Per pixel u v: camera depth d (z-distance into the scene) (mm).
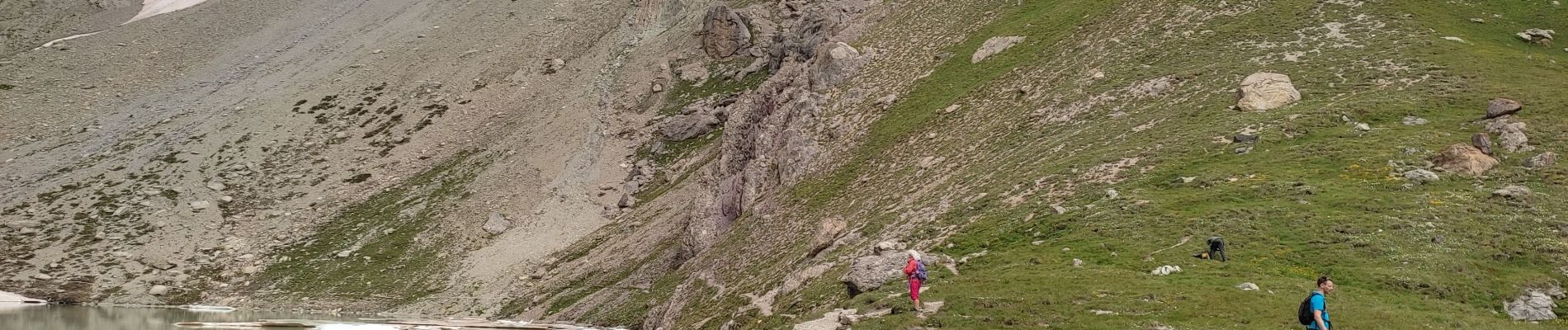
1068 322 35531
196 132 131500
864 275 46656
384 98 140125
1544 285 38969
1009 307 38094
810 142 87812
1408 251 42531
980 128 78500
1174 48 83250
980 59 94500
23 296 91438
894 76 97938
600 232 99375
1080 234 49500
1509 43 82438
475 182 115062
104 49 162375
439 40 156625
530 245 98812
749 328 49656
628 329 68562
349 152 126062
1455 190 50375
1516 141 56031
